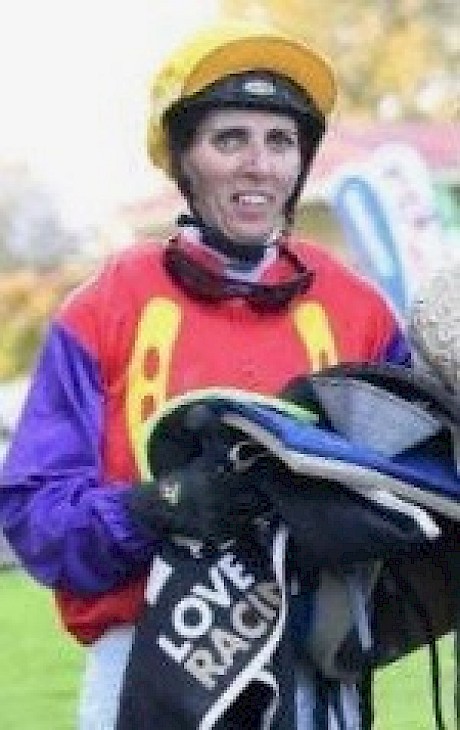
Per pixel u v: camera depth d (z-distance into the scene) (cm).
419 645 308
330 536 286
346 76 2828
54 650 895
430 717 575
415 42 2830
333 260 325
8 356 2934
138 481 306
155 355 310
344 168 1881
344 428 292
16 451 310
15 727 697
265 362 312
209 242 317
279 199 315
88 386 309
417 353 294
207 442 294
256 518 294
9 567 1302
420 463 289
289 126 313
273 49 309
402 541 285
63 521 301
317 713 308
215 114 310
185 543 298
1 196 3403
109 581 304
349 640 299
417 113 2812
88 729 314
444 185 1877
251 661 293
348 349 318
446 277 290
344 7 2828
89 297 313
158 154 321
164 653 295
